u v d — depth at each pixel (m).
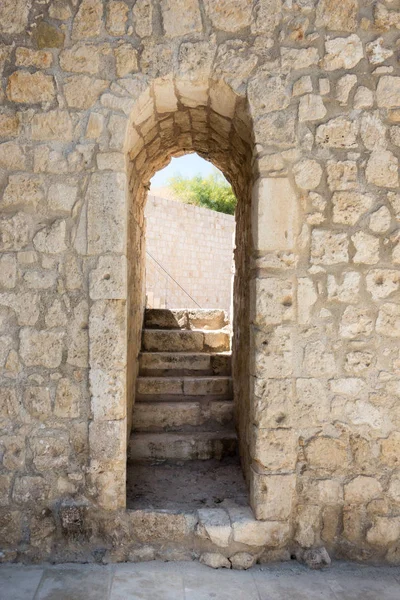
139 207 4.53
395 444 2.90
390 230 2.91
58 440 2.85
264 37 2.86
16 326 2.85
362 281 2.90
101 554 2.87
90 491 2.86
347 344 2.90
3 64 2.84
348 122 2.89
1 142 2.85
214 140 3.90
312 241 2.89
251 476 3.04
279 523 2.87
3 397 2.85
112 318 2.84
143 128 3.33
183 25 2.84
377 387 2.90
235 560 2.85
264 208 2.87
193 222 12.80
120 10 2.84
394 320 2.91
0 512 2.84
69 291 2.85
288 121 2.87
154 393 4.71
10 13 2.84
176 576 2.73
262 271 2.88
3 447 2.85
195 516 2.93
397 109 2.89
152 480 3.72
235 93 2.86
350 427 2.90
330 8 2.87
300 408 2.89
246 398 3.71
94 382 2.84
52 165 2.85
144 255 5.59
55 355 2.85
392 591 2.64
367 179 2.90
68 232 2.86
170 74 2.83
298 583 2.69
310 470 2.90
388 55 2.89
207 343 5.33
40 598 2.49
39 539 2.85
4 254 2.85
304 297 2.88
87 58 2.84
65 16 2.84
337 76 2.88
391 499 2.90
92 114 2.84
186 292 12.38
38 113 2.84
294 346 2.89
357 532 2.91
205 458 4.17
